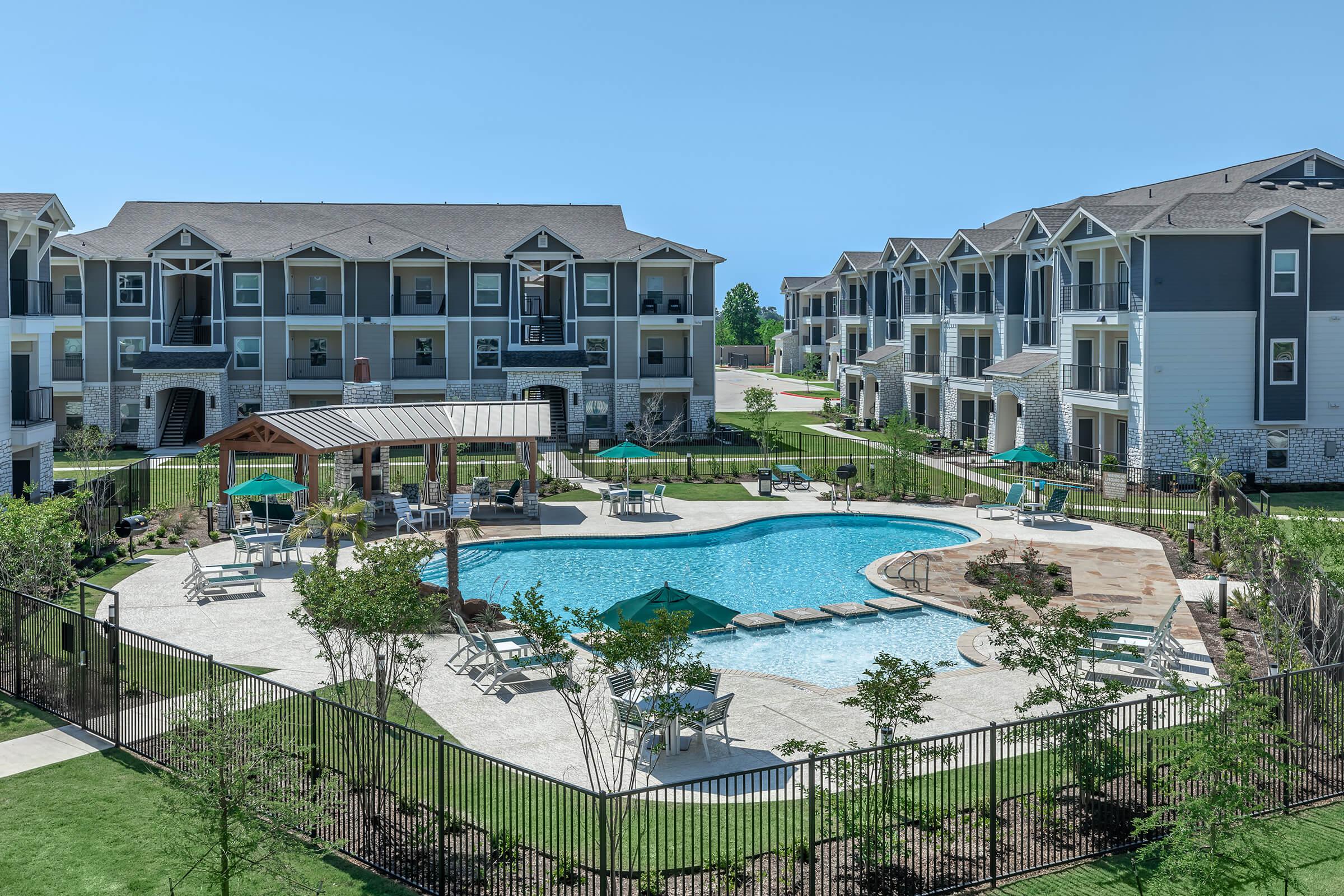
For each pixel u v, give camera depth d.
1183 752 13.73
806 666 22.92
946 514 39.31
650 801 15.64
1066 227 47.62
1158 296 42.78
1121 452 46.22
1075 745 15.02
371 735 15.18
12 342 35.72
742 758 17.39
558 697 20.02
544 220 65.56
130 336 58.66
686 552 34.75
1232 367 43.25
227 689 15.78
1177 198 48.59
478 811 13.73
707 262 61.25
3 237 32.56
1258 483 43.50
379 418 37.47
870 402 68.94
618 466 50.66
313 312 59.50
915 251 64.19
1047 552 32.84
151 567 30.03
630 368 61.53
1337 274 43.56
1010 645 18.53
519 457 46.44
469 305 60.25
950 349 59.94
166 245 57.78
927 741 15.05
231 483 35.56
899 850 13.60
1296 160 47.44
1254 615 24.97
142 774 16.42
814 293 102.62
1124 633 22.41
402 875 13.56
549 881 13.20
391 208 66.50
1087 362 48.72
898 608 27.11
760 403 54.16
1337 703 17.06
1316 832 15.14
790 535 37.56
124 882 13.17
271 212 65.25
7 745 17.64
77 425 58.75
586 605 28.09
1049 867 14.06
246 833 12.26
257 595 27.20
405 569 16.92
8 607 20.25
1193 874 12.54
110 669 17.72
